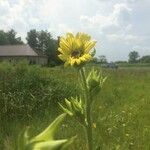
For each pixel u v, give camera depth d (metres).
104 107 1.09
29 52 8.61
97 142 0.76
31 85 1.05
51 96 1.01
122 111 1.04
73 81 1.31
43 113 0.94
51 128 0.12
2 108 0.91
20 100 0.95
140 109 1.11
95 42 0.34
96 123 0.87
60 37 0.34
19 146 0.12
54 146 0.12
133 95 1.44
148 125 0.92
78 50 0.34
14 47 8.70
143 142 0.78
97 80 0.33
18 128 0.80
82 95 0.34
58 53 0.33
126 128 0.87
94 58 0.33
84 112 0.33
